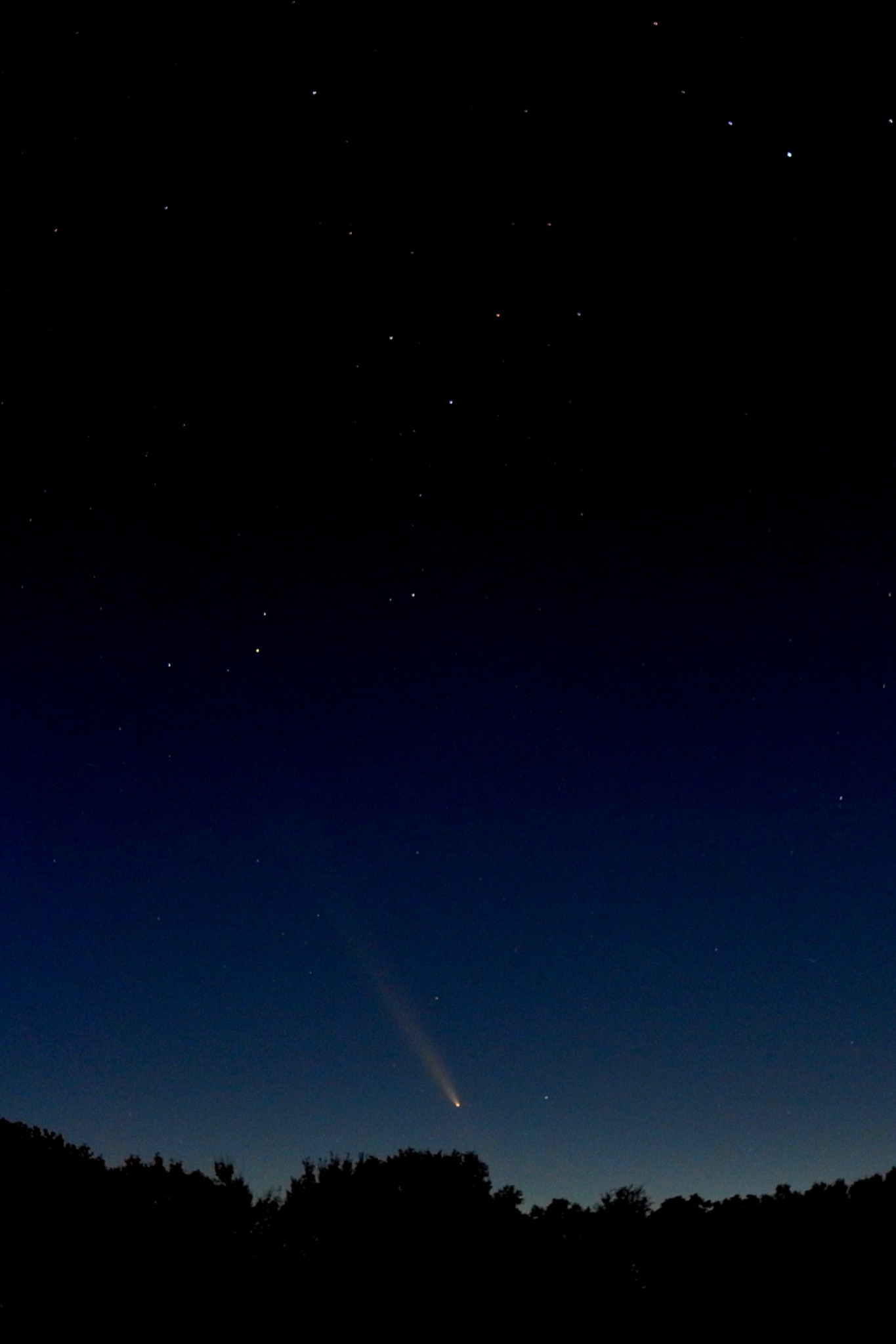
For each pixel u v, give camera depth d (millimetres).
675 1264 15156
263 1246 15172
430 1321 13938
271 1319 13766
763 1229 15703
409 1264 14875
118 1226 14617
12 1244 14016
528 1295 14531
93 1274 13914
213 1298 13891
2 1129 15797
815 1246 15109
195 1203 15336
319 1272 14711
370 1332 13719
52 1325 13125
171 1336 13242
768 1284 14609
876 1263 14656
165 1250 14398
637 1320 14070
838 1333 13539
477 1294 14453
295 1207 15805
